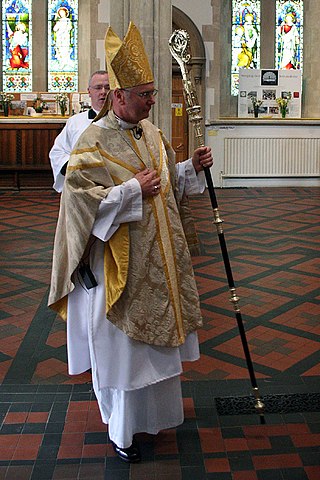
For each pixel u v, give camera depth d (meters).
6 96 12.74
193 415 3.25
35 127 11.92
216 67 12.84
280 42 14.57
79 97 12.93
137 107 2.68
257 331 4.50
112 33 2.68
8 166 12.01
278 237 7.85
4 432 3.08
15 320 4.77
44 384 3.63
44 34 14.30
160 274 2.76
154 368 2.79
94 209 2.61
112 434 2.84
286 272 6.14
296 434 3.05
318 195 11.88
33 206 10.39
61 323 4.70
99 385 2.74
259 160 13.05
